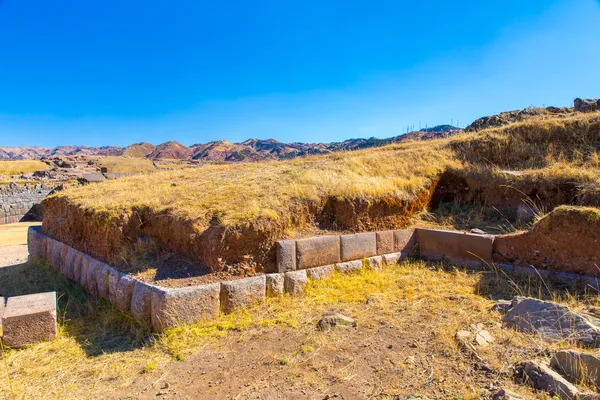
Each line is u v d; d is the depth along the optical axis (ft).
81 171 134.82
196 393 11.14
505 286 17.97
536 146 29.94
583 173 23.72
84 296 19.88
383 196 23.88
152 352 13.79
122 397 11.20
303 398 10.49
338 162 32.19
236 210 19.77
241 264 17.97
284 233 20.27
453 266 21.45
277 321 15.57
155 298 15.26
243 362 12.70
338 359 12.30
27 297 16.20
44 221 29.66
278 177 27.20
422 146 37.01
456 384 10.31
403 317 15.06
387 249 22.58
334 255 20.52
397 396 10.13
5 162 163.53
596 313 13.74
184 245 19.26
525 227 23.20
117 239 20.52
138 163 159.02
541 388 9.58
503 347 11.80
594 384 9.31
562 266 18.22
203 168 40.81
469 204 27.91
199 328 15.16
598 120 29.07
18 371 12.82
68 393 11.49
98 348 14.40
